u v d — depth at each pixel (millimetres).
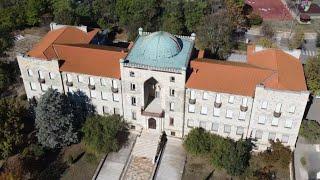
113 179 92000
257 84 87000
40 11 144500
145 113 96062
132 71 90938
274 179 91500
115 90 95562
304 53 131625
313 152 96125
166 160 96062
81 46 101938
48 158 96562
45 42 104500
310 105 109688
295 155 95438
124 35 138250
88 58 97500
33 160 93562
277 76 89688
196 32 131625
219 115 93938
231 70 92062
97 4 140125
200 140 95125
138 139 98812
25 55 98188
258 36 139625
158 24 133625
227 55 126188
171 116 97000
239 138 96875
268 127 92812
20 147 97188
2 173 87500
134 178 92062
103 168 94438
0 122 93188
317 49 134000
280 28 145875
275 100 87688
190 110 95000
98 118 100125
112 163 95750
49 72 97688
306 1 163875
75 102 102125
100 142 96000
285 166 93438
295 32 142500
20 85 119312
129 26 132500
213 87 89875
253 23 145875
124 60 90938
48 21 144250
